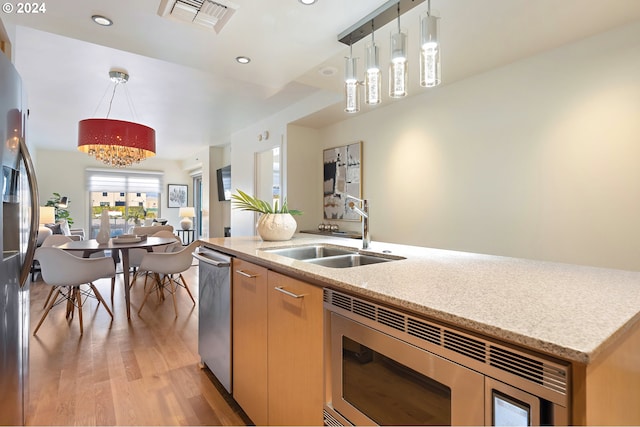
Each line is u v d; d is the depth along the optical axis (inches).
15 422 56.7
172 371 87.5
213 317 83.0
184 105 171.5
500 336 26.7
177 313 132.6
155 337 109.5
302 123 172.9
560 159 90.0
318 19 73.1
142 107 174.7
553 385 24.5
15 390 56.6
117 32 78.4
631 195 78.2
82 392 77.0
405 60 67.8
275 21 74.0
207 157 287.4
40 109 178.1
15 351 56.6
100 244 139.6
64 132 231.8
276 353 58.2
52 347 101.3
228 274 75.5
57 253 111.7
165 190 359.9
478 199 109.3
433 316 31.8
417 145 129.8
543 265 54.1
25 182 62.5
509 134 101.0
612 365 27.3
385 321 37.7
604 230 82.4
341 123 168.2
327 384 46.8
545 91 92.8
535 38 85.1
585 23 77.9
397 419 36.4
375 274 46.8
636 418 30.8
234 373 73.4
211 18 72.7
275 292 58.7
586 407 23.6
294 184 175.6
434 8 71.1
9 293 53.9
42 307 141.2
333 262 70.9
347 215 163.6
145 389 78.9
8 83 53.2
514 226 100.0
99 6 67.9
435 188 122.9
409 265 54.1
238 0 65.9
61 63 121.5
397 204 138.1
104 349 100.1
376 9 69.2
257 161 208.8
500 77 103.0
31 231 61.4
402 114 136.1
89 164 320.8
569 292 37.5
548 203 92.5
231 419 68.5
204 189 295.1
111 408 71.2
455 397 30.8
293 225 90.4
